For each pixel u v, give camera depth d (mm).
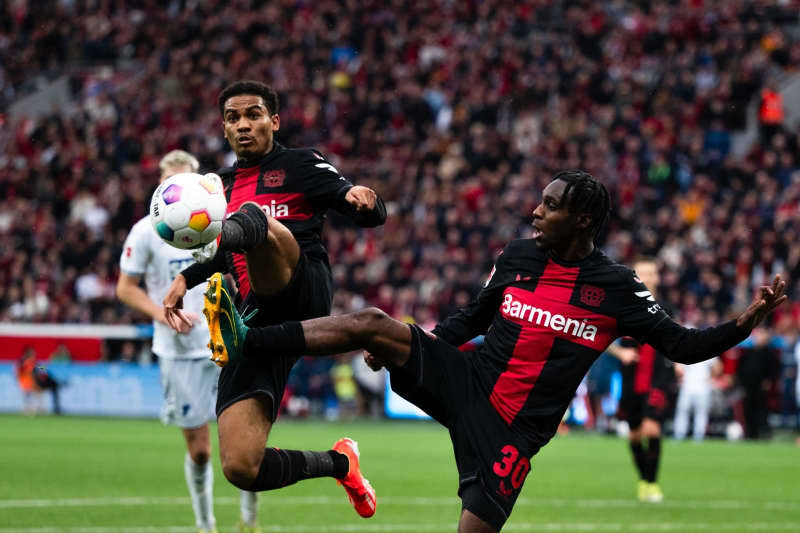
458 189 88312
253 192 19859
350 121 100812
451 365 18594
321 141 100812
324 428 65188
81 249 87688
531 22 111625
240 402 18594
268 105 20031
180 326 19844
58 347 77375
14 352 78062
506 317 18797
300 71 108375
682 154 90125
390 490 37375
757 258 78438
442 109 102250
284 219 19656
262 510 32062
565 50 106062
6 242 94188
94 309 82938
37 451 48188
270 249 18078
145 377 74000
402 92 101312
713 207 83562
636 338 18766
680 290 76125
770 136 93562
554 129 95688
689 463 49438
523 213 83875
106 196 97000
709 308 73312
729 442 62719
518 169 90875
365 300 80188
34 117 120188
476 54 104812
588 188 18250
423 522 29953
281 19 116500
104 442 53375
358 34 111688
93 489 35625
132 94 111000
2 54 125062
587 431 68250
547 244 18641
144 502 32688
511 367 18531
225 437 18328
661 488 39594
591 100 98375
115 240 89688
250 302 19516
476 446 18203
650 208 85625
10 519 28750
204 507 26422
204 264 19969
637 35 104688
